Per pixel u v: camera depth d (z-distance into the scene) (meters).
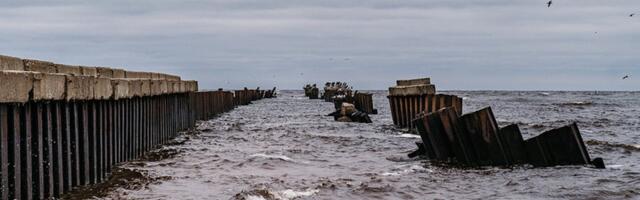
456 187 13.73
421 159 17.81
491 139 15.72
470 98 117.81
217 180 14.43
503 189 13.52
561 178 14.54
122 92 14.86
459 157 16.09
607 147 22.05
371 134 28.36
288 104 79.00
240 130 31.08
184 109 28.36
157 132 20.92
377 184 13.90
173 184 13.62
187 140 24.39
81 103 11.70
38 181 9.66
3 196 8.38
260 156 19.02
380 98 124.25
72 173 11.40
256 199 12.05
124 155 15.80
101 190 12.25
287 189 13.19
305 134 28.67
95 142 12.62
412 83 31.84
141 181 13.59
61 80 10.45
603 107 70.56
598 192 13.23
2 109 8.32
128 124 16.17
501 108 67.31
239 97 72.38
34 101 9.34
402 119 30.48
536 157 15.66
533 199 12.68
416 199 12.56
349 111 39.81
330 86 99.12
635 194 13.07
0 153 8.29
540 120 43.53
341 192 12.95
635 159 19.33
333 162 18.34
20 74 8.81
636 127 35.84
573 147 15.62
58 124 10.49
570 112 57.66
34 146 9.59
